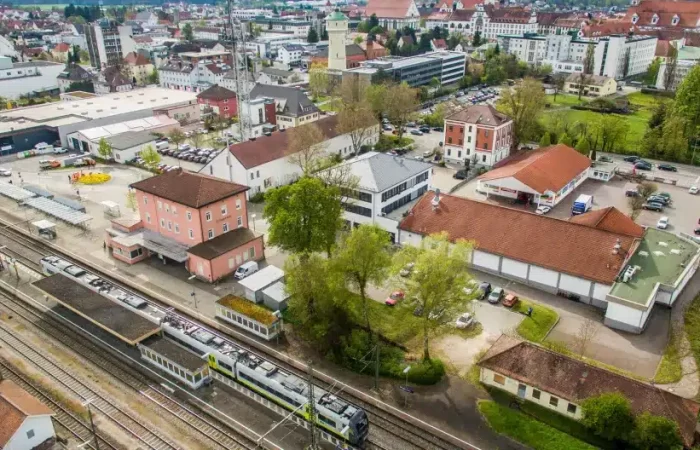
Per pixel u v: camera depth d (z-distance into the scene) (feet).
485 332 220.43
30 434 159.33
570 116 560.61
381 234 212.23
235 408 185.88
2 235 313.73
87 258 285.23
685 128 451.53
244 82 455.22
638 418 160.04
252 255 278.46
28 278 268.82
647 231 273.54
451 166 426.10
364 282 209.97
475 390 189.67
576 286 240.32
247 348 213.87
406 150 462.60
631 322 218.38
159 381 198.08
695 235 306.14
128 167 428.56
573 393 173.68
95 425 177.47
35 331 227.81
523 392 183.73
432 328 195.00
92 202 356.18
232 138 488.85
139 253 281.74
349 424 163.63
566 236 252.42
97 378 199.82
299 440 172.96
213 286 257.75
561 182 355.15
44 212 331.77
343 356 206.28
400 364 200.13
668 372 197.16
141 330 211.20
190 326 214.48
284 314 235.40
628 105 615.57
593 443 165.99
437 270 187.83
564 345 211.61
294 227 228.84
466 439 169.89
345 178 301.63
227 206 280.51
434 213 283.38
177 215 276.82
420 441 169.78
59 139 476.13
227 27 406.82
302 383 182.39
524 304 238.68
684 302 239.71
